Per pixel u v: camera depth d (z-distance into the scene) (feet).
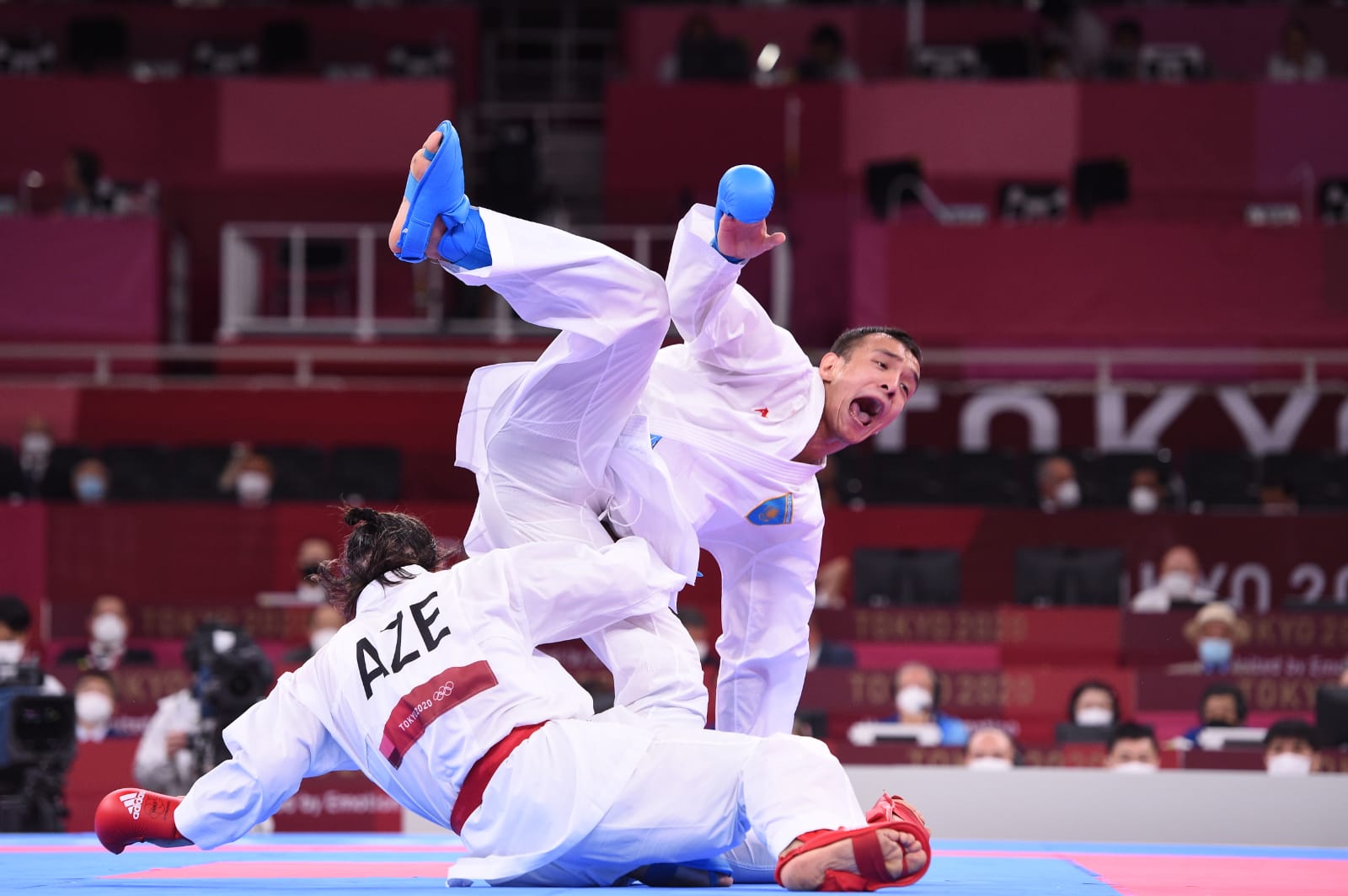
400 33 69.92
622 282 15.10
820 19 69.92
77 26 66.28
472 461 16.75
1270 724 38.42
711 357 17.65
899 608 42.04
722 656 18.97
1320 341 53.67
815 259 63.16
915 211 60.59
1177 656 41.68
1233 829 31.19
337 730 14.66
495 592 14.52
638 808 13.53
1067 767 33.40
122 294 55.47
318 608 39.83
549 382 15.72
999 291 53.57
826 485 48.80
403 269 64.85
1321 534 46.96
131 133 61.77
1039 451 51.21
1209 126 60.75
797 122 61.67
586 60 78.28
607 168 61.93
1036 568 43.62
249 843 23.27
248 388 52.49
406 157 61.31
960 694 39.11
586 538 16.05
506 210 59.82
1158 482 49.24
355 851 21.13
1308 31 69.56
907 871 12.77
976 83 61.52
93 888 14.47
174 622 42.45
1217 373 54.95
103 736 34.94
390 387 52.80
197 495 48.88
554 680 14.40
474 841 13.97
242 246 60.70
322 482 48.85
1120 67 63.72
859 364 17.92
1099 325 53.31
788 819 13.08
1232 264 53.21
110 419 52.08
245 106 61.57
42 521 46.44
